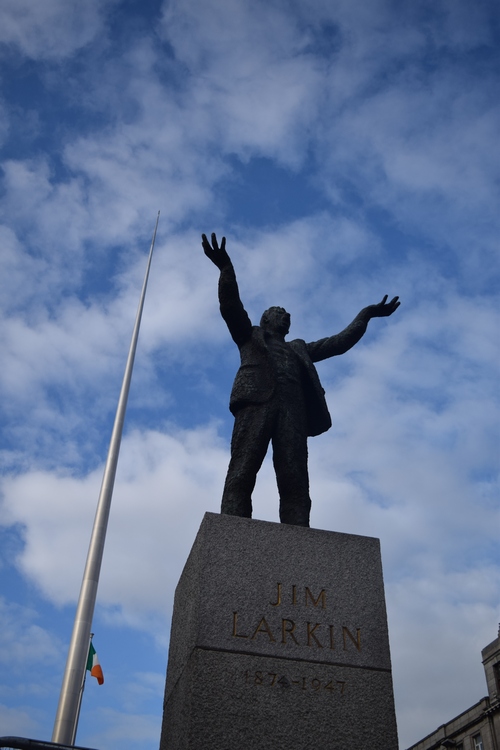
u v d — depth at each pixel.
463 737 28.98
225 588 6.48
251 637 6.24
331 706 6.04
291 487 7.77
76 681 13.00
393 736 6.03
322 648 6.32
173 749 6.18
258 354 8.49
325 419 8.55
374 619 6.62
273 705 5.94
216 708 5.84
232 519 6.91
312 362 8.98
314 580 6.71
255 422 7.97
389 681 6.29
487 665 28.98
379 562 7.00
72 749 5.17
